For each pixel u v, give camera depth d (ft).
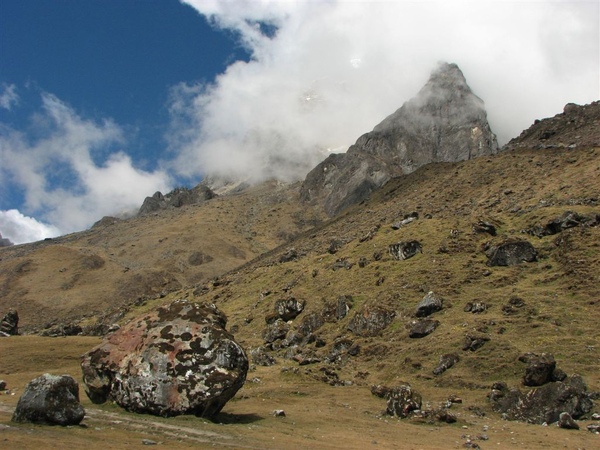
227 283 452.76
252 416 109.19
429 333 217.56
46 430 70.18
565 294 216.95
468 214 357.82
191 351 102.06
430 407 132.46
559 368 163.12
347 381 179.63
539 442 96.78
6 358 197.77
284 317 307.58
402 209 462.19
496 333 197.67
